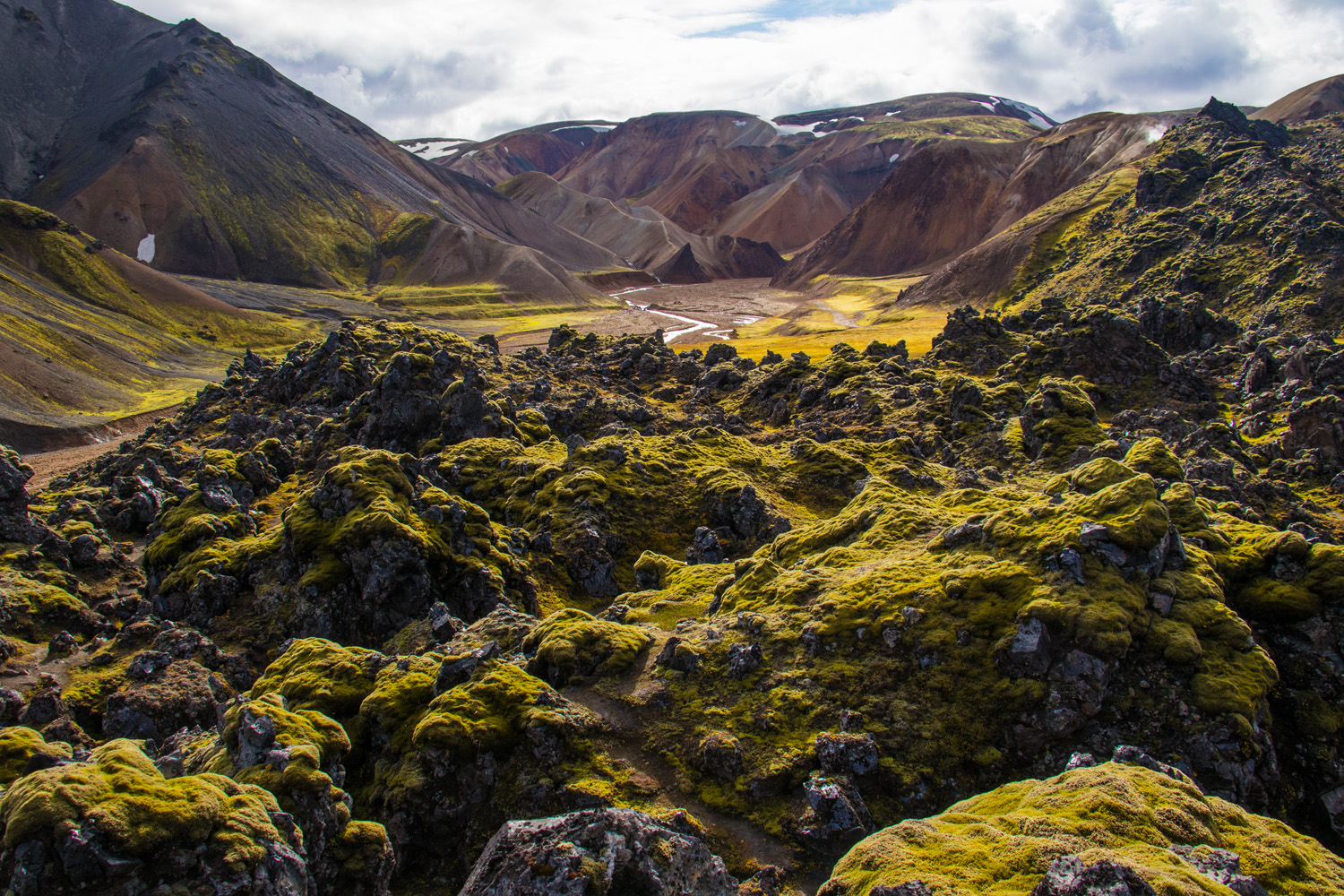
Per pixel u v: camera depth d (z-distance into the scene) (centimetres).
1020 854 2855
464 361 16200
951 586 5172
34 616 7506
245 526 9612
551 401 15950
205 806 2973
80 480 14212
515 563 8050
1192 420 13000
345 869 3562
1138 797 3234
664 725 4806
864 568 5981
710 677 5156
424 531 7531
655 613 6788
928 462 11100
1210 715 4331
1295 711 4806
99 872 2673
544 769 4425
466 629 6400
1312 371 12962
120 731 5734
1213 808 3312
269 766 3666
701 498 9944
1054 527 5359
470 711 4609
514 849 2612
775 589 6112
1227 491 9338
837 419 14100
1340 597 5081
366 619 7144
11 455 9175
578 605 8306
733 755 4422
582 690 5153
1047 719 4412
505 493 10581
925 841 3117
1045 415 10881
